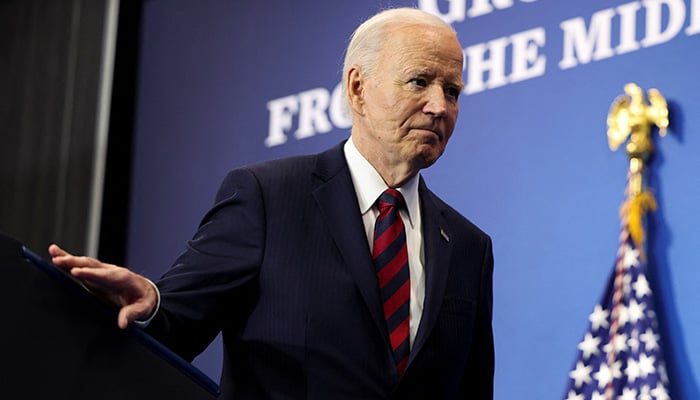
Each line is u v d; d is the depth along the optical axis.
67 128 9.67
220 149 8.72
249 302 3.63
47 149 9.73
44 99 9.87
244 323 3.60
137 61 9.39
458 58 3.83
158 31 9.34
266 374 3.52
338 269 3.62
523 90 7.28
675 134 6.64
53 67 9.89
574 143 7.00
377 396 3.50
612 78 6.93
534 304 6.93
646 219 6.62
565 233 6.91
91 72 9.67
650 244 6.59
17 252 2.57
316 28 8.45
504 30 7.44
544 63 7.23
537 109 7.19
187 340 3.48
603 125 6.90
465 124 7.48
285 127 8.41
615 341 6.57
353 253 3.64
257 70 8.68
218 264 3.57
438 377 3.67
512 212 7.15
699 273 6.41
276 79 8.55
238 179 3.81
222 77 8.86
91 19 9.78
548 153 7.09
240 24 8.88
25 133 9.88
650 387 6.38
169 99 9.10
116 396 2.70
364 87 3.88
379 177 3.89
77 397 2.64
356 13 8.26
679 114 6.65
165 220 8.86
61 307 2.63
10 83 10.05
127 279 2.84
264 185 3.77
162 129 9.08
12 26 10.18
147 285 2.90
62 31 9.93
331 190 3.79
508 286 7.05
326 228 3.70
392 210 3.83
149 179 9.04
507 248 7.11
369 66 3.86
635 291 6.54
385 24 3.88
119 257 9.05
